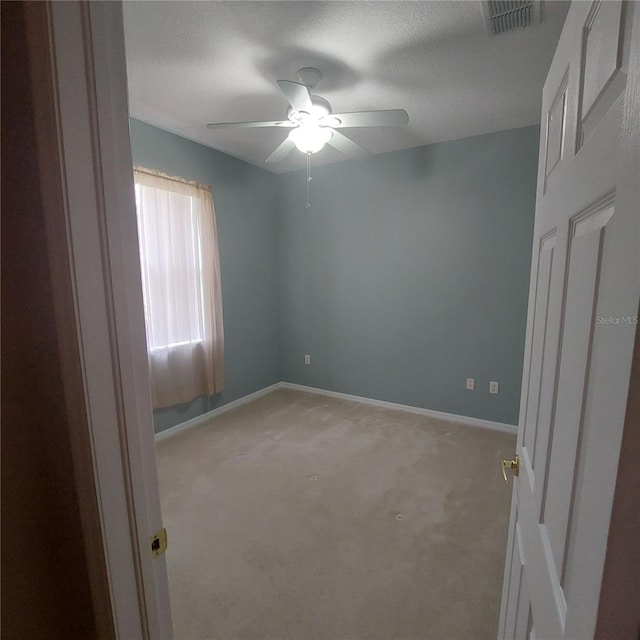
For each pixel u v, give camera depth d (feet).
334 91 7.21
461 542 5.71
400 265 11.23
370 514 6.42
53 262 1.57
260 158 11.57
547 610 2.04
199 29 5.38
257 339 12.96
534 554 2.47
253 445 9.17
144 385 1.92
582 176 1.83
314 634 4.28
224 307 11.56
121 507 1.82
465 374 10.61
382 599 4.72
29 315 1.60
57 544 1.74
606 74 1.56
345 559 5.39
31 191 1.56
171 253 9.53
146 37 5.55
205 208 10.26
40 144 1.52
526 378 3.33
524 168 9.22
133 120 8.54
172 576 5.11
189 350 10.19
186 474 7.79
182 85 7.02
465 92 7.26
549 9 4.95
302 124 6.57
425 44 5.75
